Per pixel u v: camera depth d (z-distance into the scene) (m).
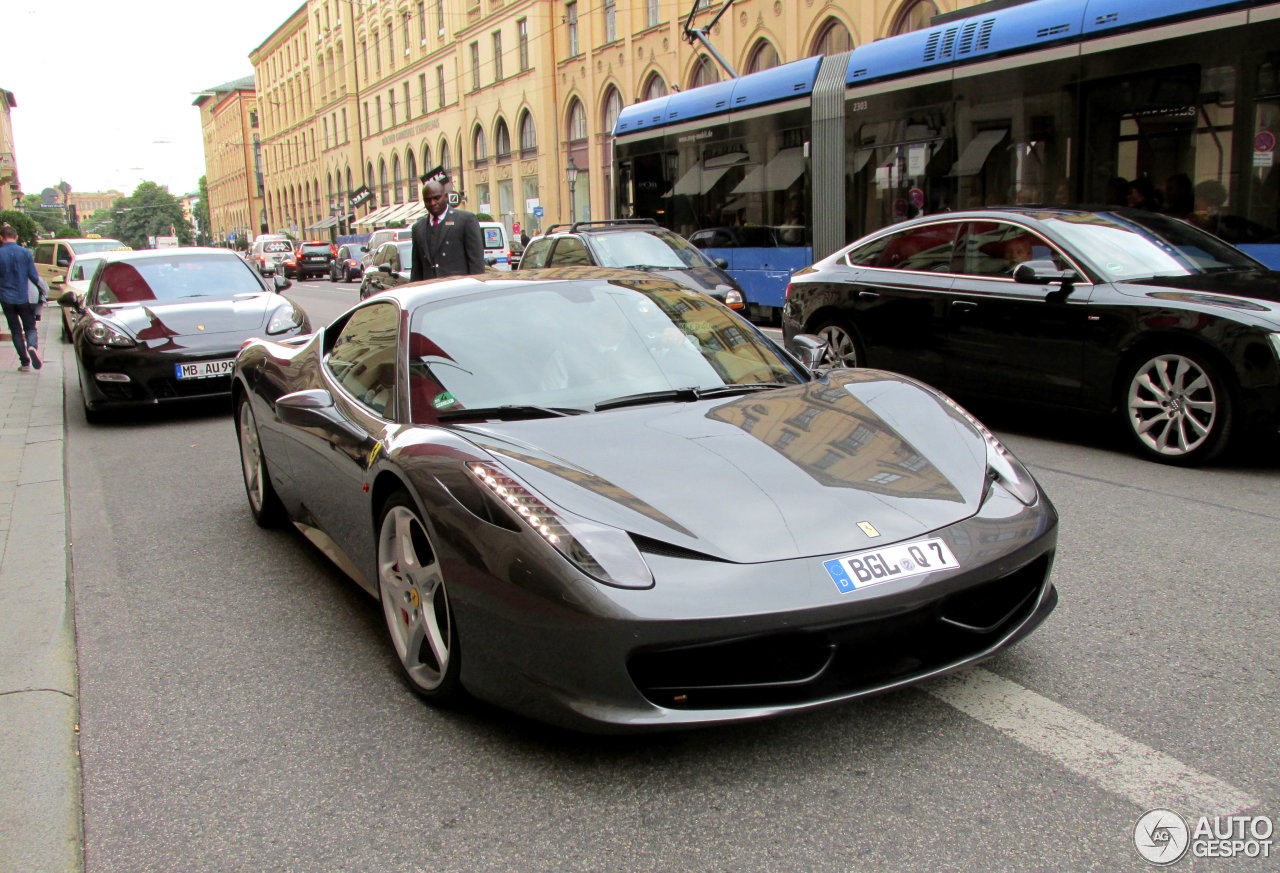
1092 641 3.39
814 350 4.04
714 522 2.64
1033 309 6.36
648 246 11.61
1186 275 6.02
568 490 2.71
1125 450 6.22
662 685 2.52
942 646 2.73
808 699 2.55
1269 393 5.29
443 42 54.25
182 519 5.59
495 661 2.71
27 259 13.02
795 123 12.92
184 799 2.70
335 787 2.71
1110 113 8.96
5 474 6.87
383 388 3.66
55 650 3.75
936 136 10.84
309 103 82.56
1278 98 7.70
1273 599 3.70
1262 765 2.60
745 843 2.35
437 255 8.77
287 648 3.70
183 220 156.38
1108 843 2.29
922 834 2.36
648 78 35.72
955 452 3.10
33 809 2.68
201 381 8.60
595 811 2.51
